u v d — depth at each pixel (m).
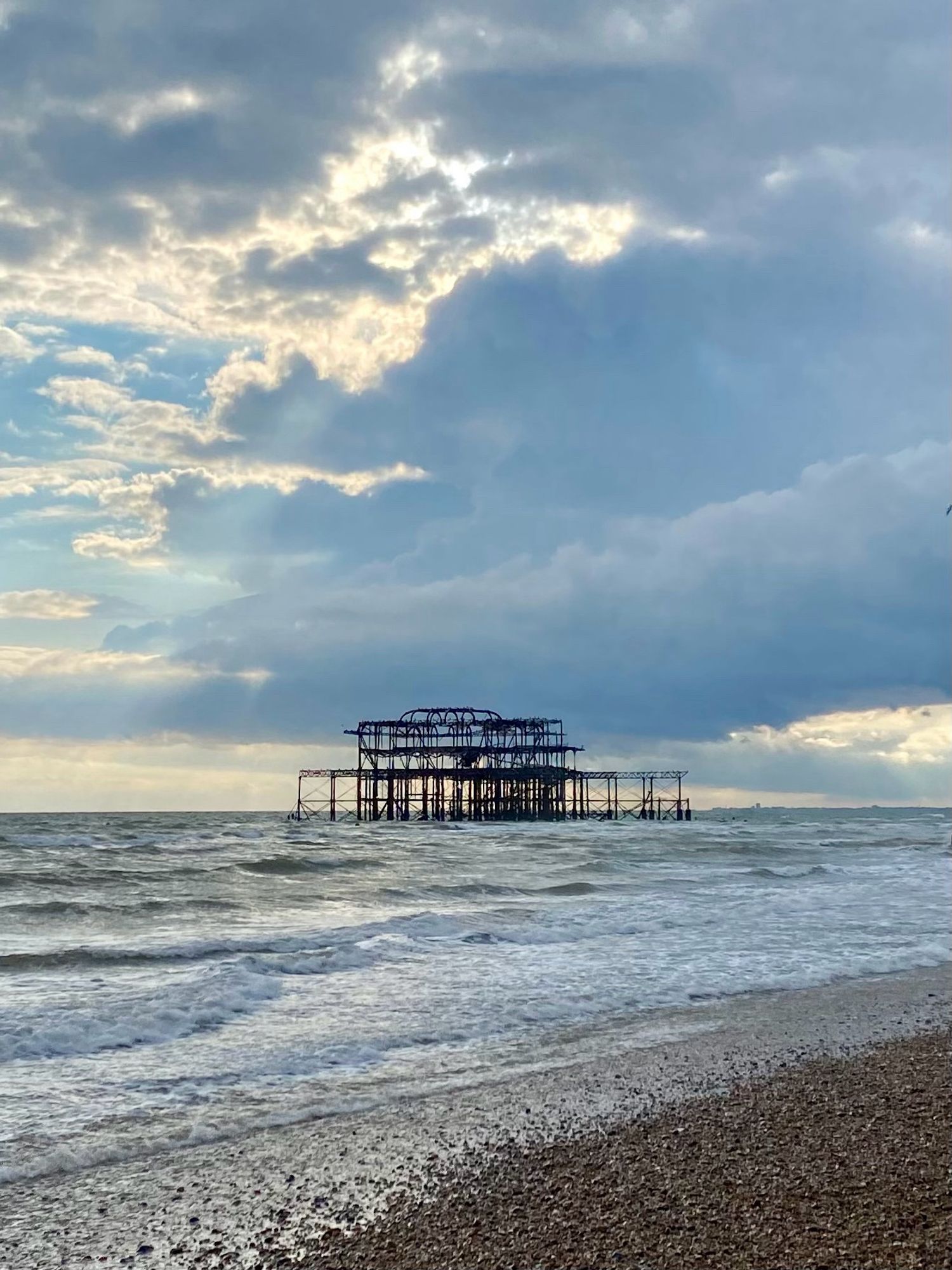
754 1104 9.63
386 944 18.98
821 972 17.42
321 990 15.25
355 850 53.53
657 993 15.54
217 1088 10.52
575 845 61.25
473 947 19.41
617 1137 8.70
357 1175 7.98
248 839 65.31
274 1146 8.76
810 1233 6.53
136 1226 7.12
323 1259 6.50
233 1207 7.42
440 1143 8.71
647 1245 6.45
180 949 18.02
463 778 109.06
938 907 26.94
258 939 19.48
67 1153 8.57
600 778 121.38
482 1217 7.05
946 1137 8.52
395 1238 6.78
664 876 38.06
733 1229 6.64
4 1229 7.09
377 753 111.38
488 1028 13.17
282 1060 11.58
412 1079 10.88
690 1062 11.46
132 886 30.47
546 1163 8.09
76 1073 10.98
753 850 55.53
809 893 30.95
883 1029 13.17
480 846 58.66
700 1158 8.07
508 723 107.38
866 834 85.88
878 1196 7.16
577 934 21.36
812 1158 7.99
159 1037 12.48
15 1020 12.64
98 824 104.44
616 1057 11.75
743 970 17.45
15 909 23.78
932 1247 6.29
